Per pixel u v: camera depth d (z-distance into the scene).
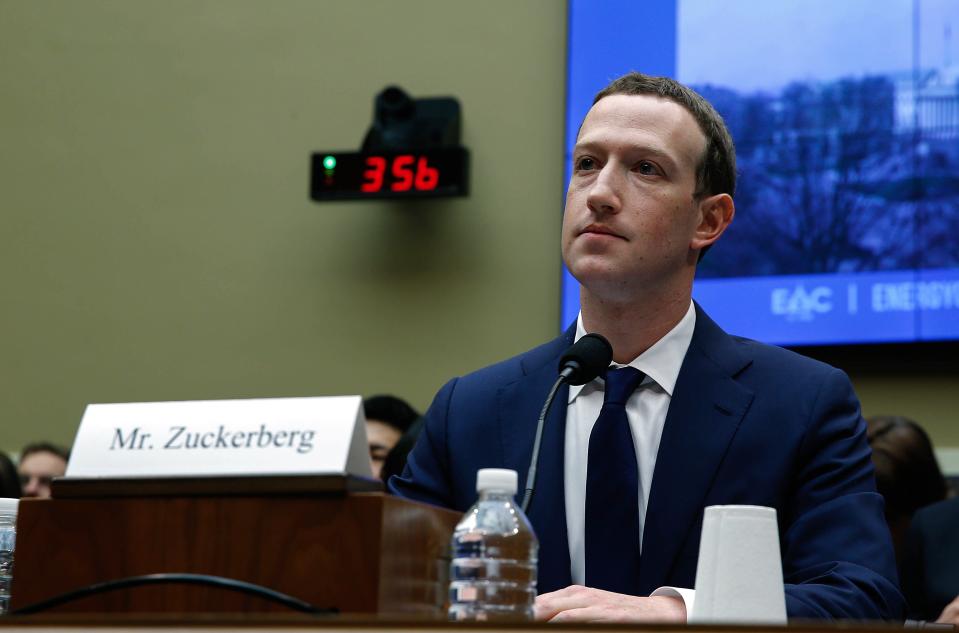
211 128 4.68
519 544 1.35
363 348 4.42
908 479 3.23
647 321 1.87
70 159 4.76
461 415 1.94
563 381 1.60
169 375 4.55
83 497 1.37
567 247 1.87
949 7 4.00
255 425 1.34
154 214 4.67
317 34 4.66
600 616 1.43
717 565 1.30
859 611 1.55
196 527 1.32
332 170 4.37
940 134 3.95
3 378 4.65
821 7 4.12
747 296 4.04
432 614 1.36
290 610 1.26
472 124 4.46
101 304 4.64
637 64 4.26
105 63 4.80
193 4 4.78
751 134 4.12
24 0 4.86
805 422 1.79
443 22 4.55
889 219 3.95
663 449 1.79
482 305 4.35
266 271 4.55
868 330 3.92
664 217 1.83
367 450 1.35
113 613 1.31
